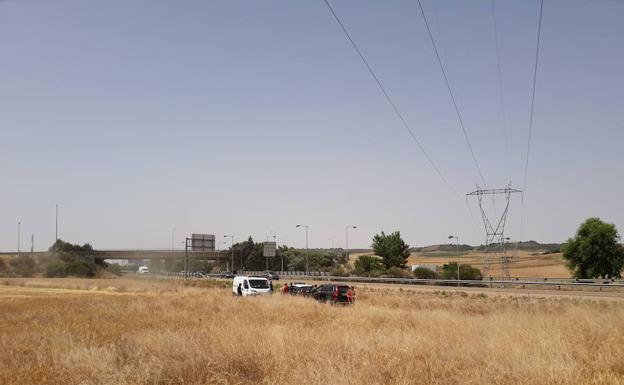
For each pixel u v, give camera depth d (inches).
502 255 3034.0
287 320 823.7
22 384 386.9
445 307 1312.7
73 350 476.4
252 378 409.1
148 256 5728.3
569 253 2960.1
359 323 746.8
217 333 565.9
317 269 5969.5
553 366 383.6
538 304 1384.1
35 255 5022.1
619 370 402.3
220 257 6299.2
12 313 1016.9
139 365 424.5
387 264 4534.9
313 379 367.9
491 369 394.6
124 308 1112.8
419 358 454.6
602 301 1459.2
